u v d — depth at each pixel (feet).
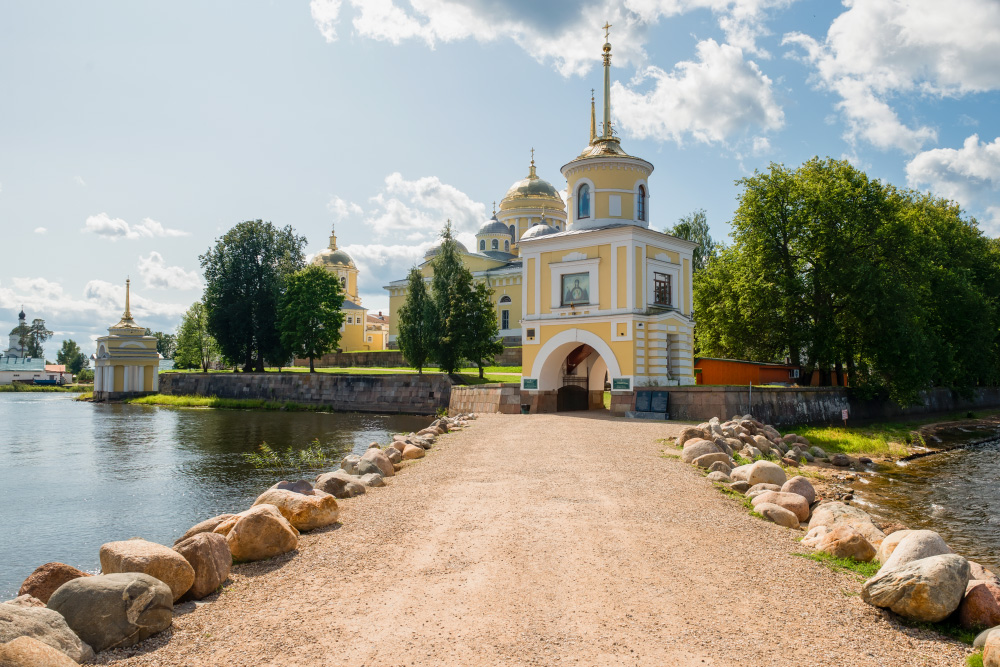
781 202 134.62
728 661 19.79
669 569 28.22
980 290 174.09
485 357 178.81
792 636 21.62
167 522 55.47
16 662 16.75
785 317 133.69
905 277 132.98
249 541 29.58
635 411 104.47
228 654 20.12
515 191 286.87
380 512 38.73
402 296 291.99
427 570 28.04
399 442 64.80
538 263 120.16
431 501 41.60
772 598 24.95
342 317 226.17
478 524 35.65
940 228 177.99
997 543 46.55
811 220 130.72
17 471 81.00
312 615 23.18
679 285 120.67
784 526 36.63
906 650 20.86
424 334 184.03
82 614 20.44
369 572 27.86
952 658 20.39
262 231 241.35
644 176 122.72
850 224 128.88
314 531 34.60
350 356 274.57
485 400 127.13
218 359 319.06
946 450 102.94
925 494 65.00
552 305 117.39
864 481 71.77
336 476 44.55
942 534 49.24
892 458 89.97
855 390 136.15
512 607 23.88
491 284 262.06
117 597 20.90
